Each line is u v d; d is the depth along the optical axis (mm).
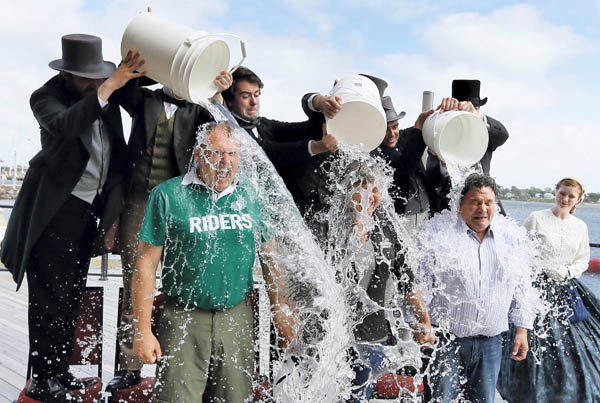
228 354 2350
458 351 2686
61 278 2781
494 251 2646
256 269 2617
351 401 2693
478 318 2625
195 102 2439
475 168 3191
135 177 2777
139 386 2828
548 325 3262
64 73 2795
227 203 2334
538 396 3227
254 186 2512
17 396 3102
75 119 2498
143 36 2432
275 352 2635
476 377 2713
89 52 2748
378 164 2904
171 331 2307
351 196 2719
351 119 2848
